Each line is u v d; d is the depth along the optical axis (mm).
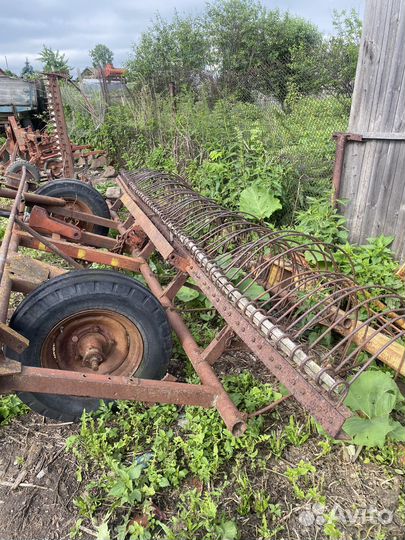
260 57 12734
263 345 2156
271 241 2801
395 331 3262
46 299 2529
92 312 2635
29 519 2219
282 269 3340
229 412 2340
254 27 12953
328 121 7266
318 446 2615
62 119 7188
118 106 10797
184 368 3273
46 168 8422
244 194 5402
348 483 2398
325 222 4738
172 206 3918
